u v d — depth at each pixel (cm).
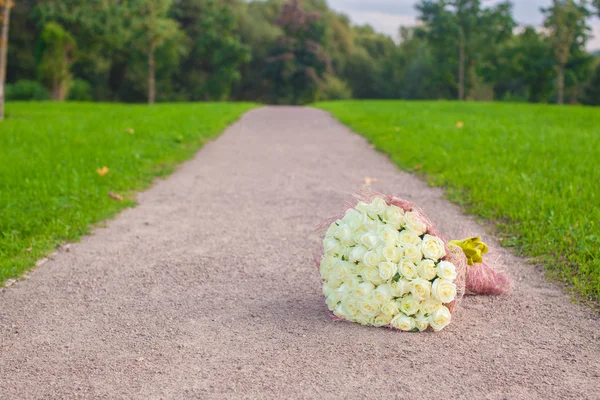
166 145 1173
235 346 337
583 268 446
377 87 7031
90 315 387
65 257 514
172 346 338
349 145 1315
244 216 658
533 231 546
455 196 734
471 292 418
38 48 4278
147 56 5194
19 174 833
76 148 1102
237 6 6525
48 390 291
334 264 375
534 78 5403
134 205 711
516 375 303
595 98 5691
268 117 2228
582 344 340
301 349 333
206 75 6066
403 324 352
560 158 949
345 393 285
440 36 5962
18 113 2266
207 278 458
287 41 6116
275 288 436
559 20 5084
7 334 358
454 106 2894
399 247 356
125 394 286
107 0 4962
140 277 461
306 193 780
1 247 524
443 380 297
